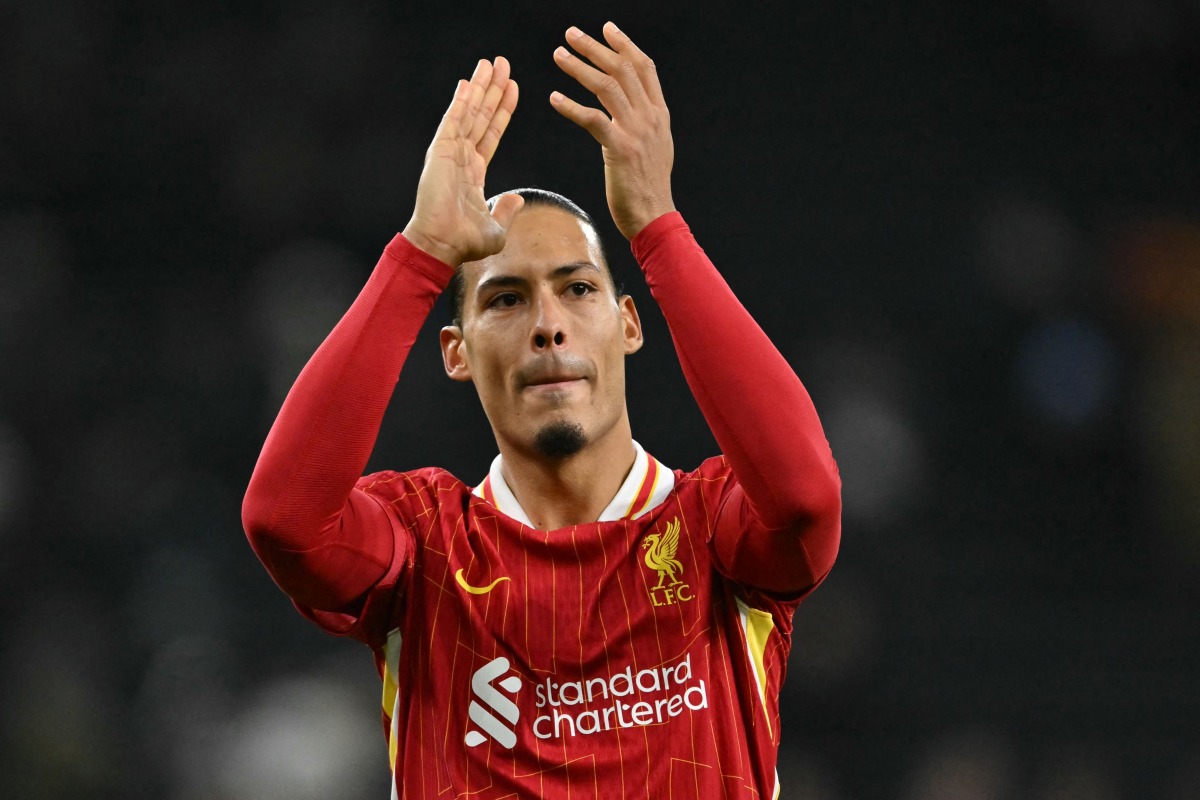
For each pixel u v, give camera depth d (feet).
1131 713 95.45
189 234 119.24
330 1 128.47
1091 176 125.08
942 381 114.21
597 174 121.90
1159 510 109.50
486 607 34.68
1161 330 117.19
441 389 105.09
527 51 127.95
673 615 34.40
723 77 127.44
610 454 36.45
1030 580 104.83
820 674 95.91
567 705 33.86
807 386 113.19
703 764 33.32
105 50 125.70
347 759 88.38
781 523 32.42
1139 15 130.62
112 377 110.83
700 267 33.50
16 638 96.58
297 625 96.58
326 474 32.27
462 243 33.60
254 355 112.78
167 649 95.04
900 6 129.59
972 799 91.04
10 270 115.55
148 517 103.50
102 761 90.17
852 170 124.36
